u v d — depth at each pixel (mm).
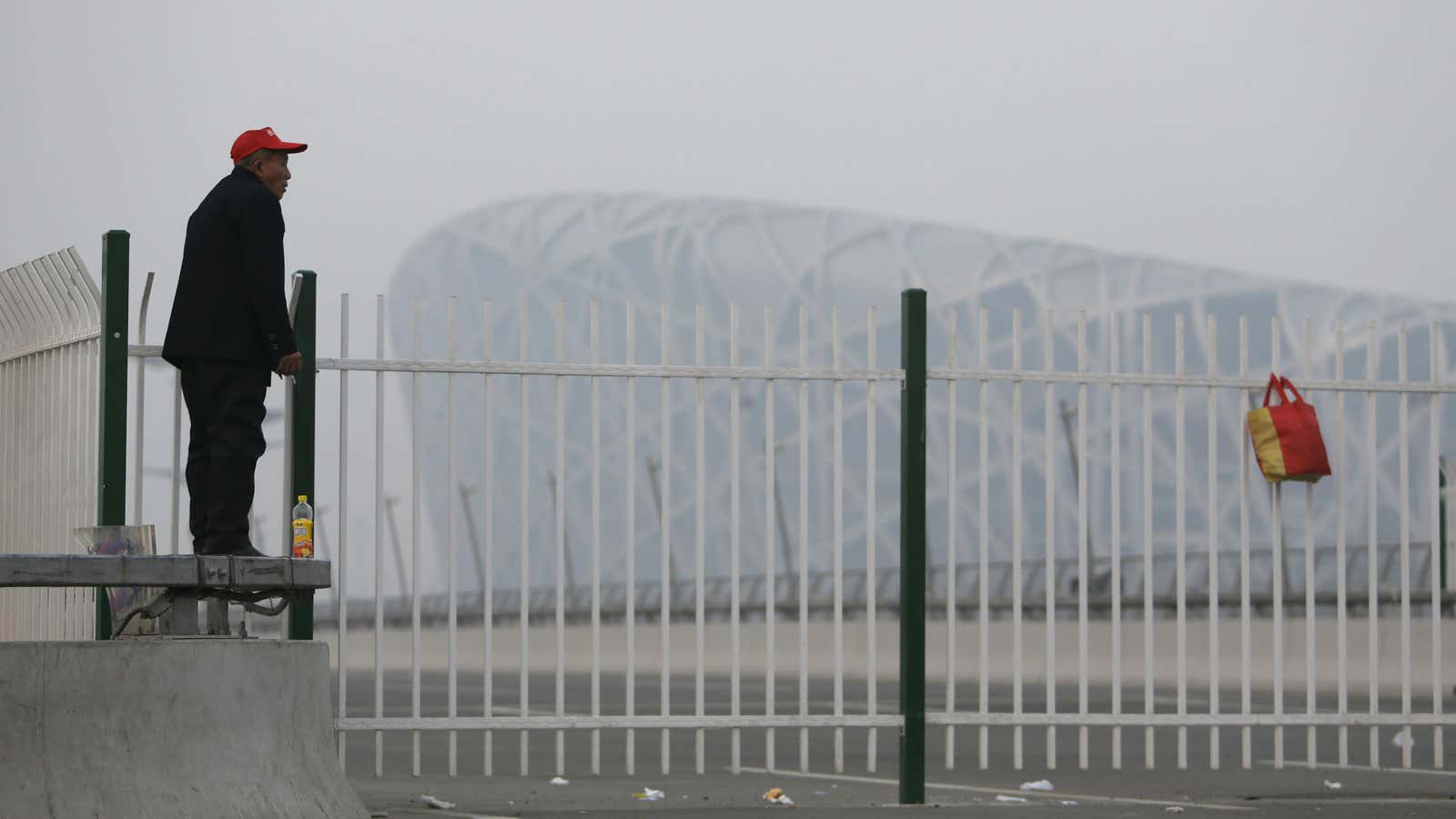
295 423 14617
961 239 132625
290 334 13133
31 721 10930
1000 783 19562
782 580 117062
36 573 11438
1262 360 119812
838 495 15859
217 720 11570
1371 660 17391
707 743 29578
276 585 12398
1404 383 17438
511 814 14898
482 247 146750
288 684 12078
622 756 25578
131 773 11141
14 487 15727
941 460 108500
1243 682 17094
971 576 107125
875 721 15758
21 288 15672
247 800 11484
